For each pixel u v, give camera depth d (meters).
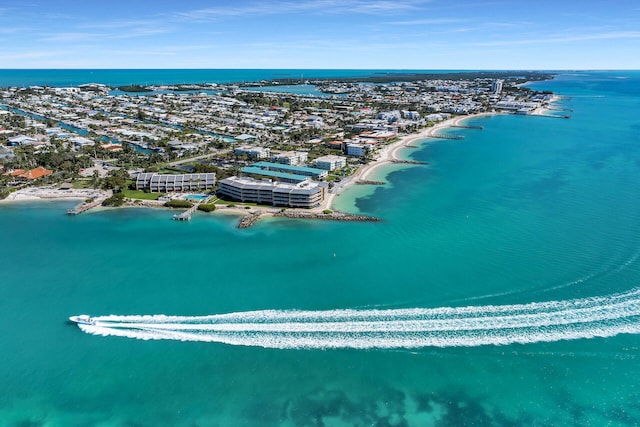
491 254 153.75
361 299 125.25
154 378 97.56
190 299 126.56
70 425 86.50
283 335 110.19
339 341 107.81
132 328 113.88
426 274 140.00
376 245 163.25
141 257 154.25
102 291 131.38
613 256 150.38
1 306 123.56
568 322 112.81
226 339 109.00
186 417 88.00
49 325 115.44
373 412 88.62
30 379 97.50
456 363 100.44
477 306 120.44
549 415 87.50
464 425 85.38
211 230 179.25
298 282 135.75
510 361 100.75
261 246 163.25
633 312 116.44
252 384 95.75
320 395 92.94
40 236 172.38
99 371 99.50
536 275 138.12
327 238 170.38
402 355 102.94
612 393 92.25
